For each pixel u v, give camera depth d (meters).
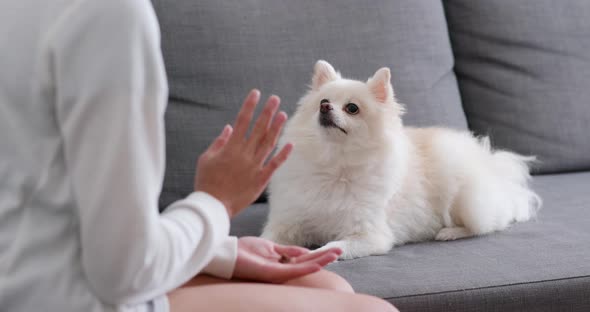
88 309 0.87
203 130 2.31
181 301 1.04
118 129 0.82
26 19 0.87
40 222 0.88
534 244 1.92
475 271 1.71
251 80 2.37
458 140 2.41
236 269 1.23
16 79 0.86
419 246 2.07
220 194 1.05
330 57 2.46
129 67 0.82
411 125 2.55
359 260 1.88
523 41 2.76
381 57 2.52
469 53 2.80
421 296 1.58
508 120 2.73
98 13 0.82
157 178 0.88
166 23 2.30
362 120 2.16
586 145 2.74
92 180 0.83
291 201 2.14
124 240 0.84
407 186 2.24
